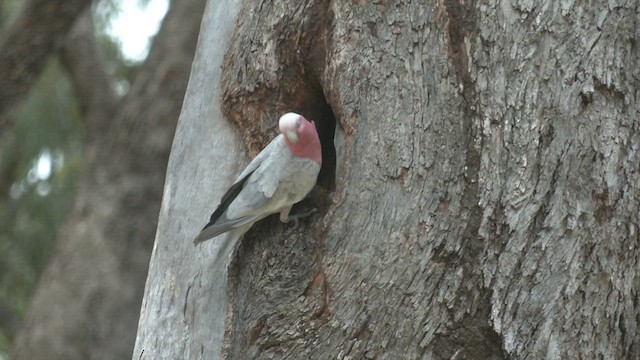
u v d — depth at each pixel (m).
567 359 8.36
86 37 22.69
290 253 9.07
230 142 10.12
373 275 8.60
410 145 8.77
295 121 8.56
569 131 8.61
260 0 9.99
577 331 8.41
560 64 8.73
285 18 9.68
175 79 20.23
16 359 19.69
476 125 8.69
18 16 17.50
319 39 9.50
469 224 8.51
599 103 8.69
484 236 8.47
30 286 26.08
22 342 19.73
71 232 20.42
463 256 8.48
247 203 8.77
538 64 8.73
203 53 10.70
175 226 10.27
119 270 19.78
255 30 9.90
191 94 10.70
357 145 8.92
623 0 8.91
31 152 24.56
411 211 8.63
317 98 9.91
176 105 20.22
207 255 9.86
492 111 8.68
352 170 8.88
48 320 19.72
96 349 19.41
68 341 19.44
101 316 19.58
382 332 8.52
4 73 17.64
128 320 19.67
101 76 22.70
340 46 9.21
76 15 17.75
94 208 20.23
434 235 8.54
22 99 18.52
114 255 19.83
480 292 8.41
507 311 8.38
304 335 8.72
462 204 8.56
